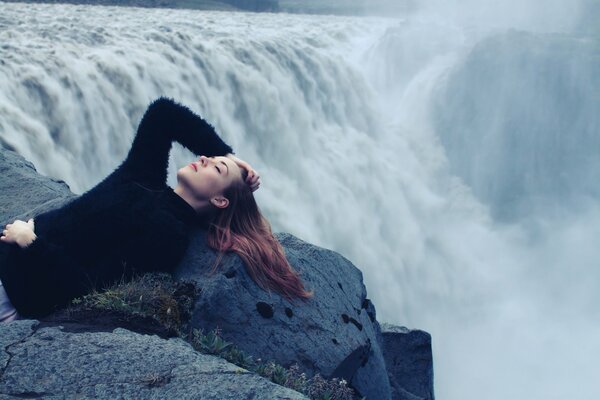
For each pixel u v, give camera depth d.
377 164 26.38
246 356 3.09
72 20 24.91
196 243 3.47
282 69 23.47
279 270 3.53
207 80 19.97
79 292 3.14
